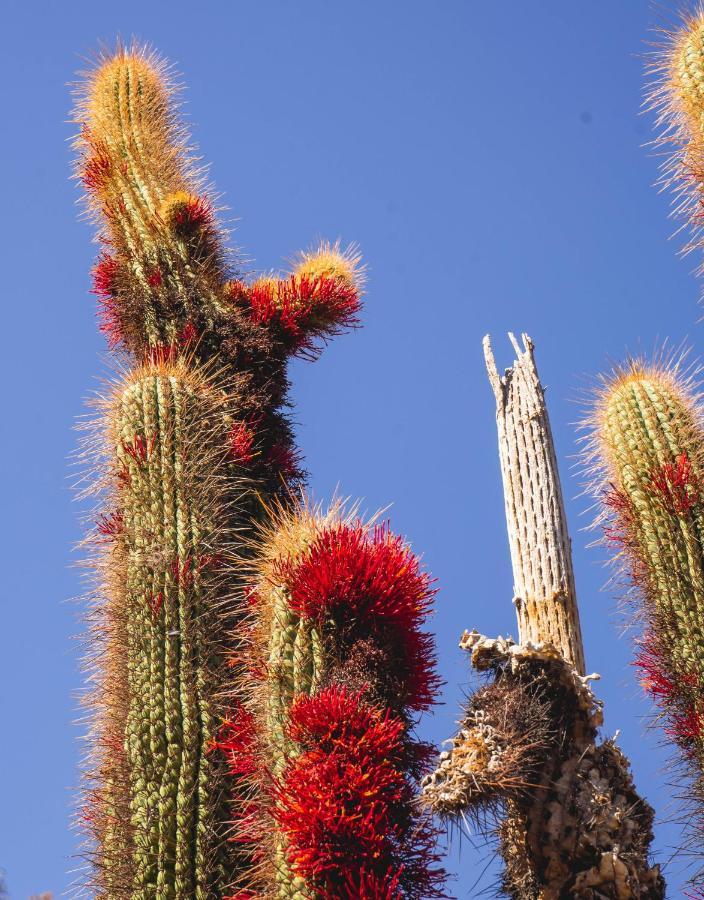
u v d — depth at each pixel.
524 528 9.36
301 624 7.73
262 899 7.07
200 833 7.60
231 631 8.26
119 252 10.98
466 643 8.73
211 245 11.12
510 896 8.34
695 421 8.51
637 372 8.93
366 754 7.25
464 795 7.94
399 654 7.79
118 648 8.36
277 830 7.17
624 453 8.46
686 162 8.70
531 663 8.55
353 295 10.95
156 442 9.11
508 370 10.00
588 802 8.20
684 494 8.13
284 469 10.17
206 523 8.77
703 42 8.80
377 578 7.81
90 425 9.41
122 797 7.82
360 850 7.03
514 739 8.16
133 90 11.92
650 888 8.09
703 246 8.58
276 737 7.41
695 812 7.77
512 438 9.67
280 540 8.34
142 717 7.98
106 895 7.62
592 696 8.47
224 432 9.59
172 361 10.15
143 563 8.53
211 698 8.01
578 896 7.98
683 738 7.82
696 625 7.89
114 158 11.49
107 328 10.83
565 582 9.16
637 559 8.25
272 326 10.66
